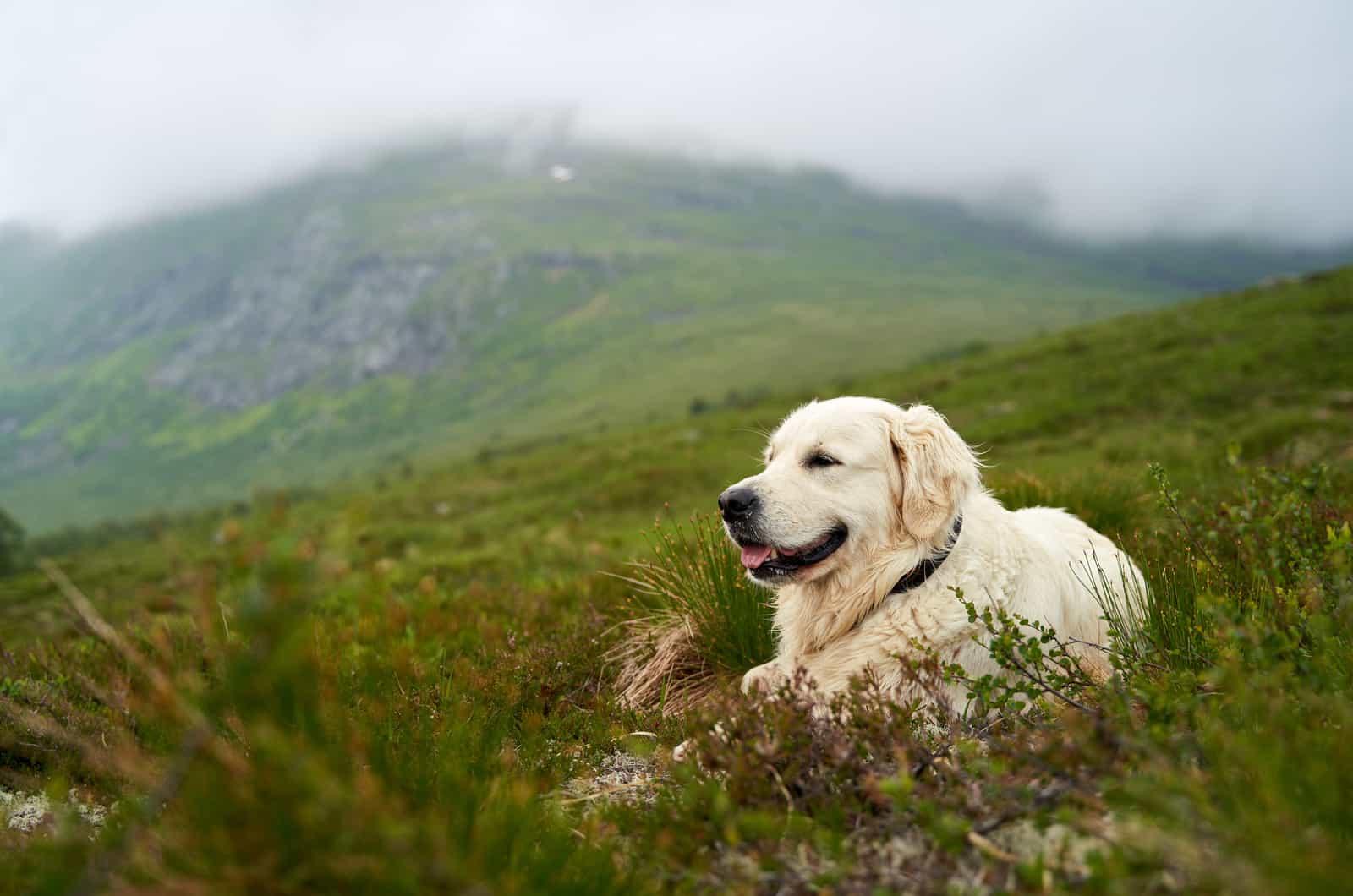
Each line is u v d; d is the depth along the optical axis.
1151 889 1.89
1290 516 3.79
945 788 2.43
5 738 3.63
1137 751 2.24
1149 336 39.75
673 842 2.42
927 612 3.75
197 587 1.60
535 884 2.11
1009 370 40.38
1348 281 40.12
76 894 1.72
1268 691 2.29
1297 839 1.73
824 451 4.00
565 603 6.99
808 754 2.67
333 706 2.54
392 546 22.05
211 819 1.80
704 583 4.91
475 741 2.96
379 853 1.71
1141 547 4.77
